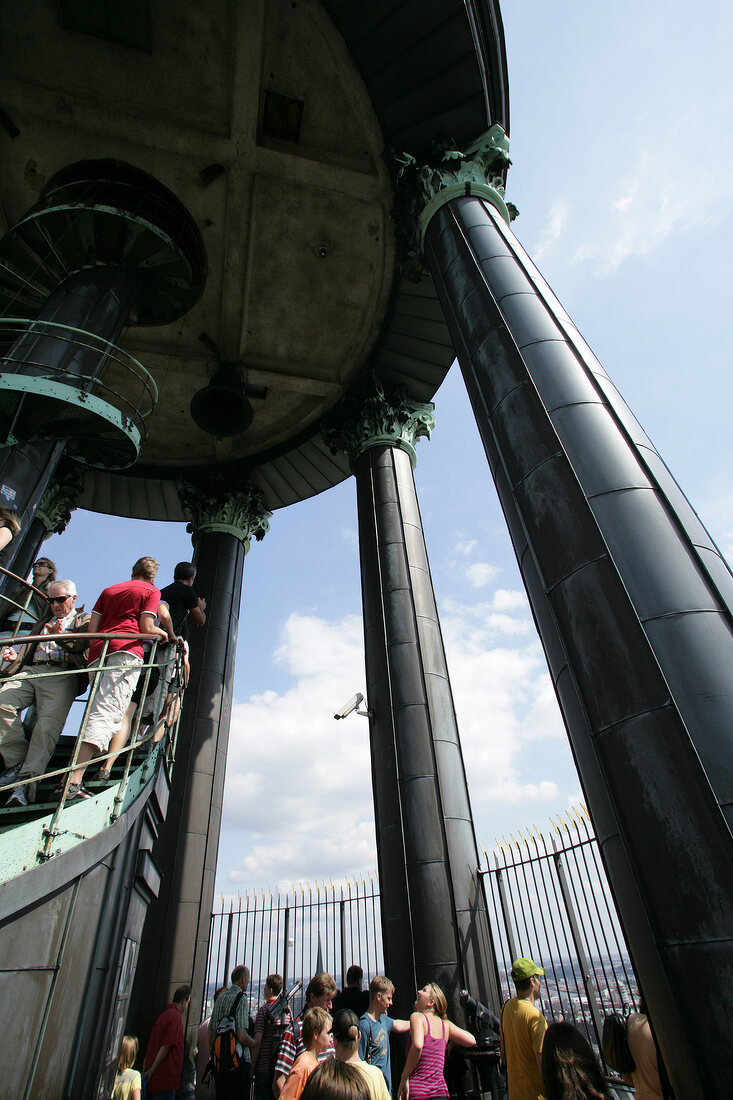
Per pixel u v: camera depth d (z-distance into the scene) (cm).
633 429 601
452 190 1070
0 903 329
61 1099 380
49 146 1278
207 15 1109
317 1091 216
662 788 379
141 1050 1050
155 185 1278
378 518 1388
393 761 1034
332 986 535
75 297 1087
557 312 760
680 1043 326
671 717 396
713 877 339
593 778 442
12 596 776
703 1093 307
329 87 1206
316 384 1728
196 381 1752
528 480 593
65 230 1165
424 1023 490
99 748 468
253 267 1516
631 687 424
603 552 495
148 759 580
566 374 648
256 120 1245
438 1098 457
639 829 384
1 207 1354
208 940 1245
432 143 1177
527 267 843
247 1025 638
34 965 360
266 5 1090
